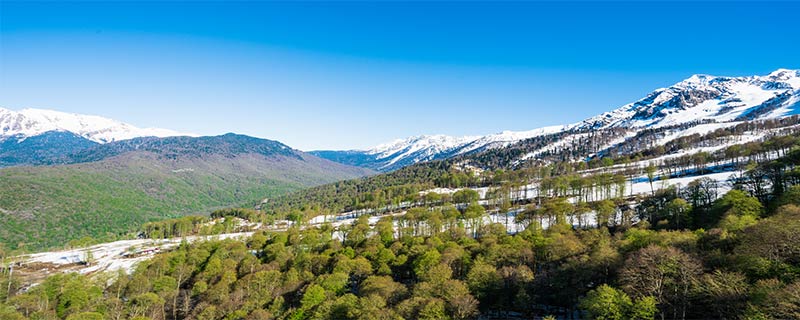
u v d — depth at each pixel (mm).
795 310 42844
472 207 175375
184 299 116062
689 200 132500
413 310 72688
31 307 112625
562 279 78750
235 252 150750
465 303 71812
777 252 57031
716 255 64938
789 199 95750
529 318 78188
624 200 172125
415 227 165250
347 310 80500
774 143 185875
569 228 126625
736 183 145125
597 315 59438
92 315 96812
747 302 49031
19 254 191375
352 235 157875
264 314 90812
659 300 59688
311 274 114562
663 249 67000
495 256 97625
